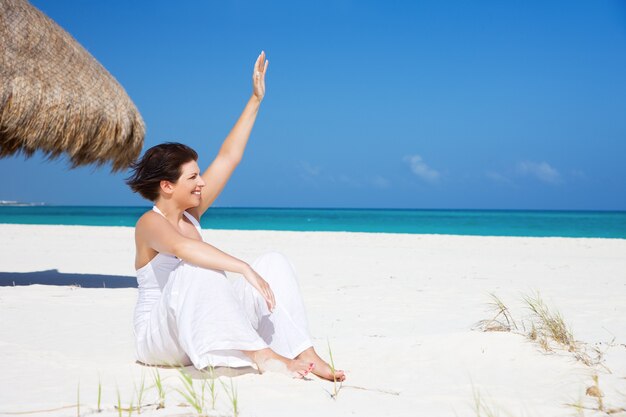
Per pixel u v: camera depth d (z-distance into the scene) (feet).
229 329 8.63
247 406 7.55
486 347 10.53
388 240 53.47
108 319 15.81
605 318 16.29
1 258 35.68
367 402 7.82
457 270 30.58
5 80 20.27
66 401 7.79
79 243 47.65
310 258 36.99
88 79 22.56
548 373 9.26
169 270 9.66
